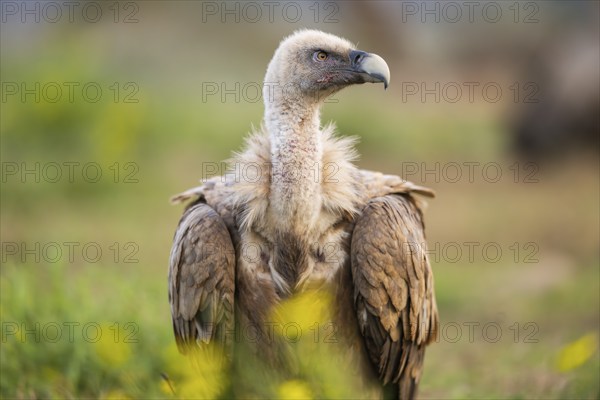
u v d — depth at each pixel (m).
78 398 8.37
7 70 23.31
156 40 32.38
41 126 19.97
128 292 9.48
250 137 7.51
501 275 14.12
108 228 16.39
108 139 19.52
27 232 16.12
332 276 7.16
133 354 8.70
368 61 7.32
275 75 7.32
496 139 24.30
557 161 21.97
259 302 7.10
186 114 23.38
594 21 27.56
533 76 23.22
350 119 23.73
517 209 17.83
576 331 11.09
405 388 7.64
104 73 24.66
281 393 6.63
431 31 38.81
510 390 8.87
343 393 7.00
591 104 21.78
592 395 8.06
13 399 8.36
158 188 19.03
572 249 15.60
